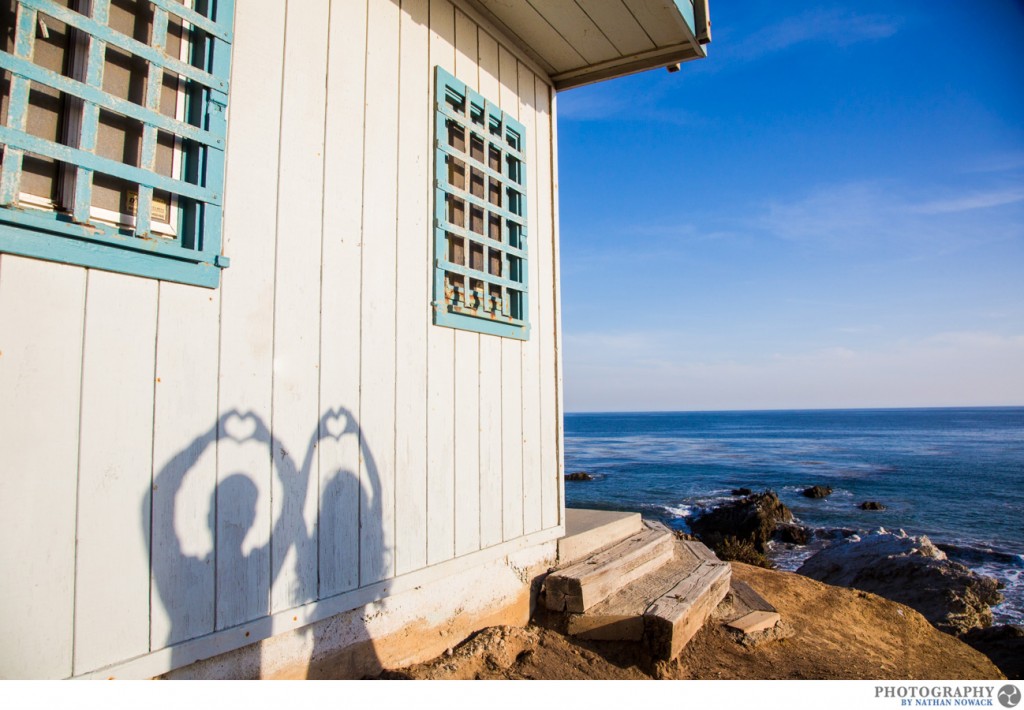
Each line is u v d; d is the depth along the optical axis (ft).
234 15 7.77
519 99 14.19
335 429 8.82
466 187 12.12
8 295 5.57
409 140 10.61
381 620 9.48
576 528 15.24
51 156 5.75
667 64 14.60
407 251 10.40
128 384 6.40
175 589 6.68
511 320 13.14
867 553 42.57
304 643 8.23
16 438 5.56
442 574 10.62
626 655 11.62
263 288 7.89
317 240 8.71
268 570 7.72
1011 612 34.60
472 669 9.98
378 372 9.65
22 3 5.70
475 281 12.41
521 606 12.59
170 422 6.74
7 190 5.50
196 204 7.15
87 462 6.03
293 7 8.63
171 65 6.82
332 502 8.69
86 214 5.99
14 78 5.61
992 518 89.35
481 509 11.89
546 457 14.21
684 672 11.49
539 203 14.84
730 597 15.29
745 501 78.48
